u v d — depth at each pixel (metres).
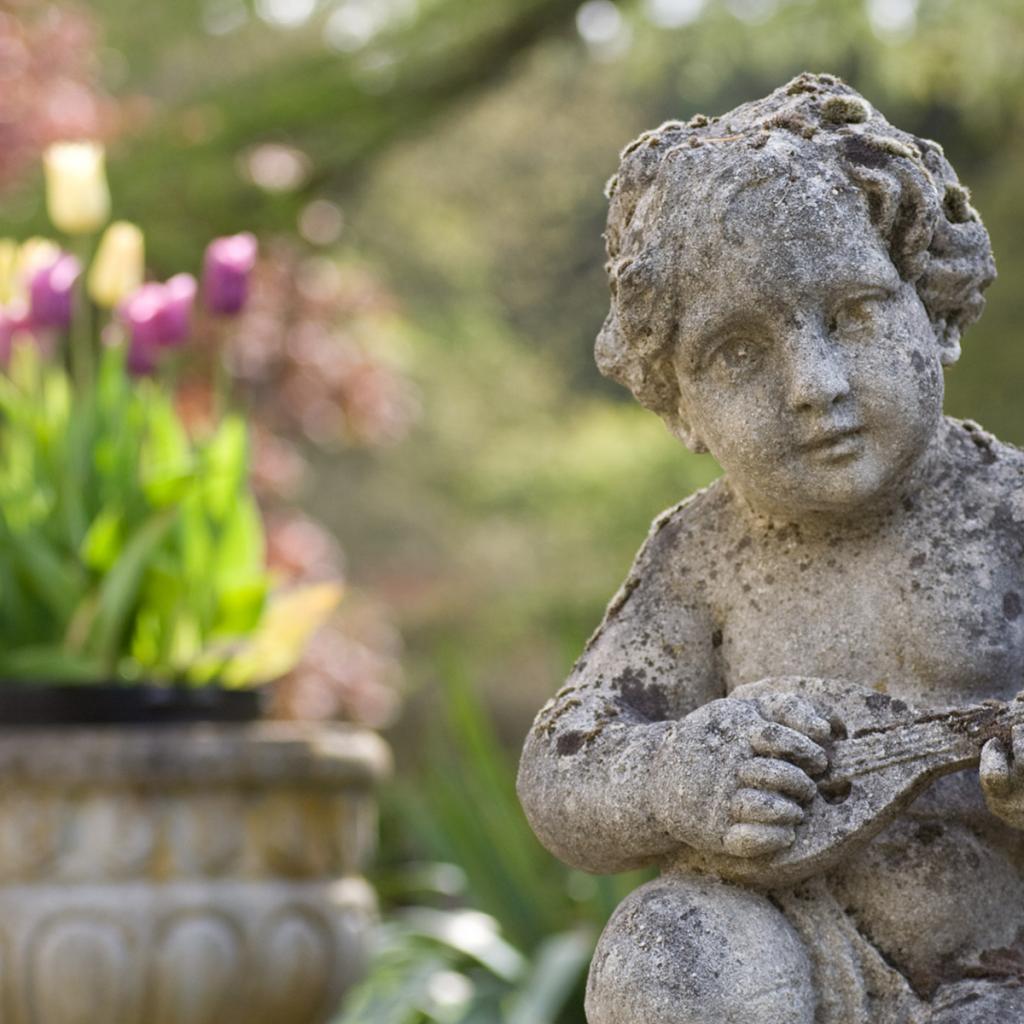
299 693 11.56
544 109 22.73
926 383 2.96
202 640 7.12
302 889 6.55
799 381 2.90
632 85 22.09
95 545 6.92
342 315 13.16
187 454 7.53
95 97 12.73
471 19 13.90
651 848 2.94
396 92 13.77
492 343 22.50
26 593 6.97
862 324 2.95
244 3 15.12
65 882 6.32
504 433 21.95
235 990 6.39
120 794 6.34
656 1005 2.81
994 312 16.81
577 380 24.83
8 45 11.98
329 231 13.80
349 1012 7.38
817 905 2.95
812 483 2.97
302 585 11.73
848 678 3.07
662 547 3.29
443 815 8.36
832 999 2.91
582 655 3.26
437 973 7.65
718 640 3.21
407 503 21.84
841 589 3.11
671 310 2.99
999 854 2.99
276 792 6.50
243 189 13.16
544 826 3.06
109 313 11.71
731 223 2.92
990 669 3.05
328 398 12.98
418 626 20.17
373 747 6.85
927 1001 2.89
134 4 14.84
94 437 7.17
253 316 12.75
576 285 24.78
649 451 20.27
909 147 3.00
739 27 14.28
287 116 13.45
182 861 6.36
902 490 3.12
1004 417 16.45
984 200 18.05
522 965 7.60
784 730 2.80
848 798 2.80
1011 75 14.09
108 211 12.72
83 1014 6.28
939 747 2.80
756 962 2.83
